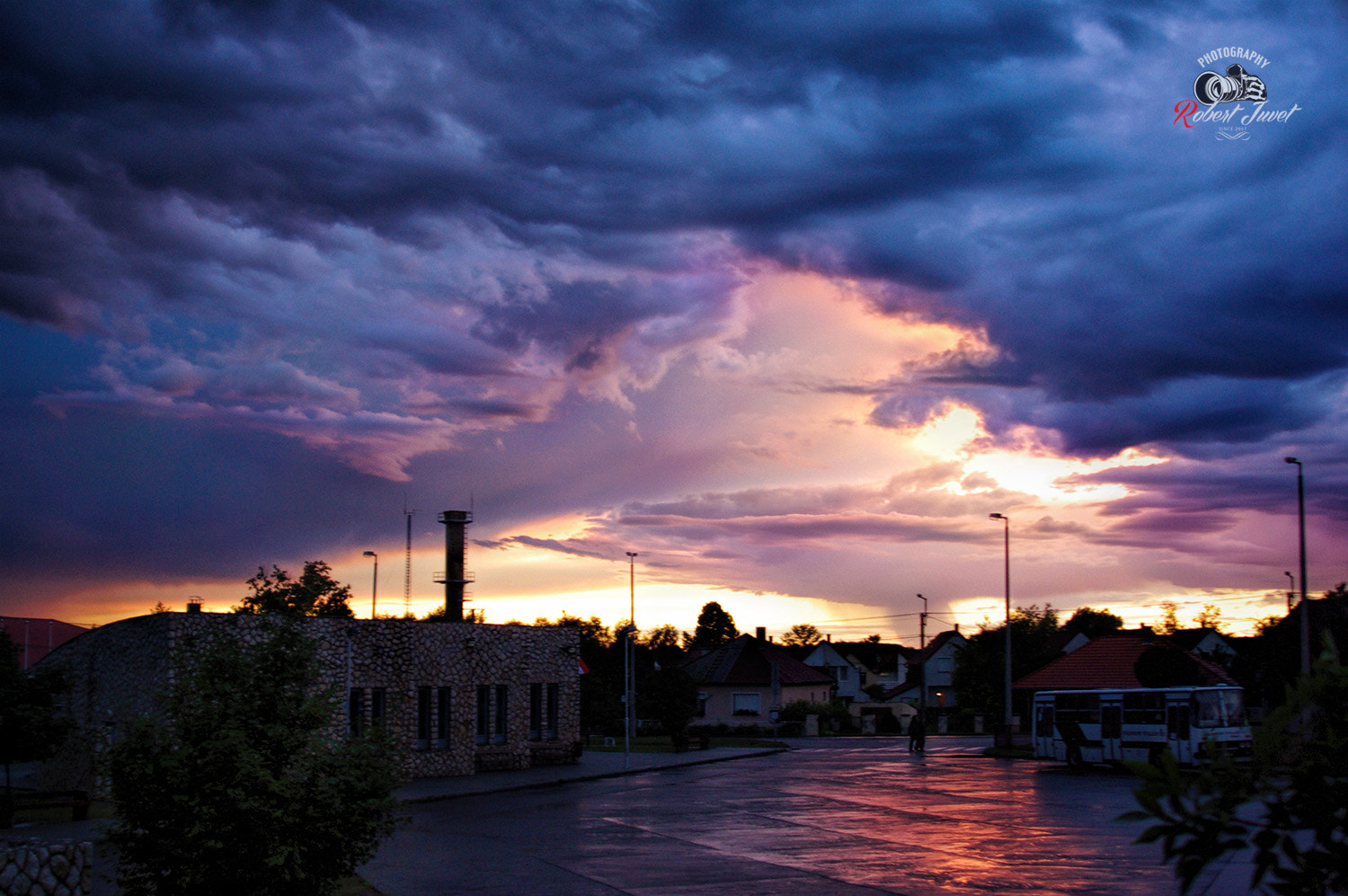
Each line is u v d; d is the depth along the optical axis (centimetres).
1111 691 4009
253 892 1200
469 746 4022
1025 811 2678
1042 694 4478
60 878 1341
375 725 1389
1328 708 383
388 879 1784
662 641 15075
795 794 3189
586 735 6688
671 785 3581
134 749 1234
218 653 1340
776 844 2155
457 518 4772
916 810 2736
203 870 1179
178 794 1188
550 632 4609
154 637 2895
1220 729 3609
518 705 4344
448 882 1753
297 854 1188
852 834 2288
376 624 3703
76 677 3191
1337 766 370
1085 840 2139
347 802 1281
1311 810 371
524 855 2055
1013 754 4881
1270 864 378
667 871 1839
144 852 1212
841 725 8288
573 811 2848
